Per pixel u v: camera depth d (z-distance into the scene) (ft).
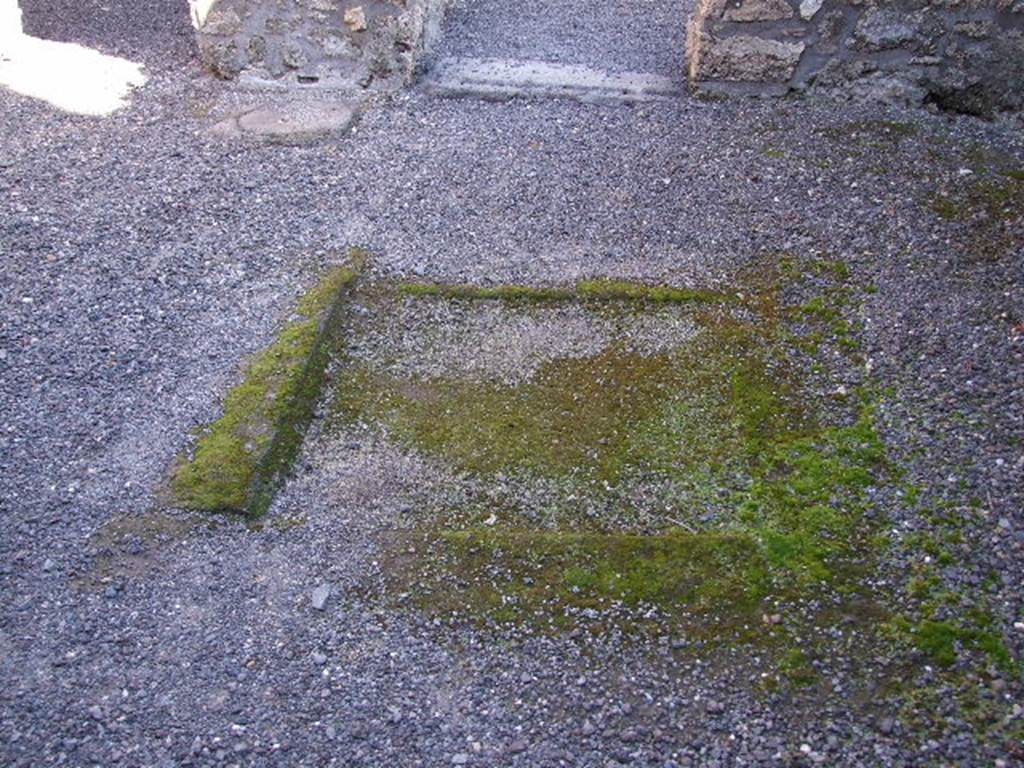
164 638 8.51
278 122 16.21
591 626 8.64
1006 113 16.39
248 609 8.79
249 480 9.87
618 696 8.10
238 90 17.29
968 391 10.82
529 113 16.61
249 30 16.98
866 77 16.63
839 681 8.12
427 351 11.82
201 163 15.14
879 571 8.99
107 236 13.43
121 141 15.69
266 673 8.26
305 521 9.68
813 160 15.17
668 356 11.66
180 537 9.42
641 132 16.05
